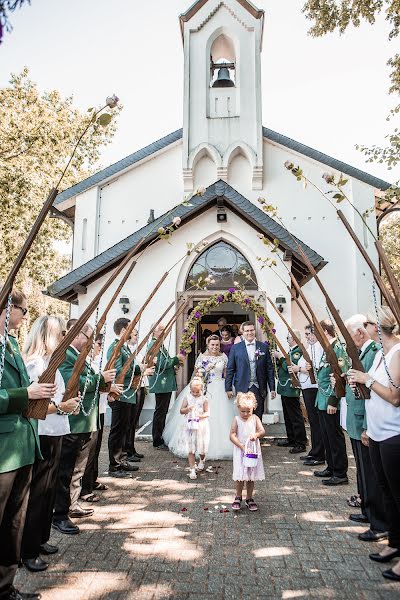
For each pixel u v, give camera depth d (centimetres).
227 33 1221
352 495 477
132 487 509
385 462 301
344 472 517
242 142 1153
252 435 430
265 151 1194
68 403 328
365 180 1155
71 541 359
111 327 941
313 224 1156
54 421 331
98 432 500
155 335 725
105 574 305
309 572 308
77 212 1205
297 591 283
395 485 299
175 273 957
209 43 1216
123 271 957
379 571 309
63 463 386
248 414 442
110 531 380
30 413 265
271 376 690
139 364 581
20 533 268
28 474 276
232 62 1273
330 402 509
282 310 914
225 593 281
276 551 341
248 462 421
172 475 561
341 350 511
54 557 330
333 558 329
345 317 1120
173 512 427
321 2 976
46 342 345
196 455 650
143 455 658
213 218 965
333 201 1162
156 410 724
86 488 462
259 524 396
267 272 932
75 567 315
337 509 434
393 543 323
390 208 1170
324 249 1146
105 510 432
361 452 377
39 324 350
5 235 1548
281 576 302
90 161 1980
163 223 947
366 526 390
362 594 279
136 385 563
